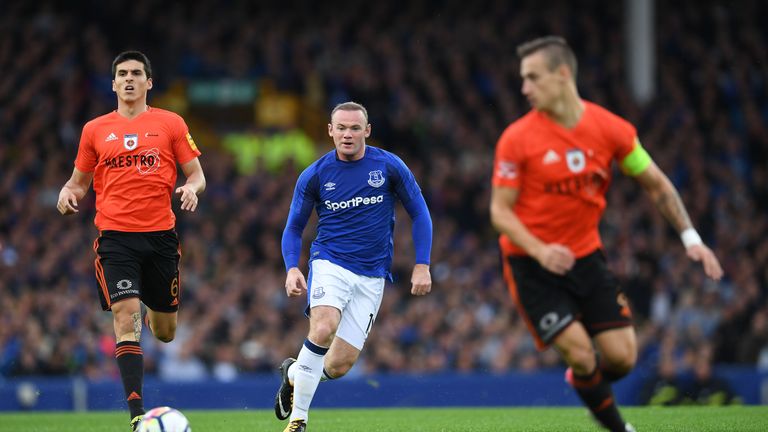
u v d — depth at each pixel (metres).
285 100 82.50
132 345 23.16
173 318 26.20
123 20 85.62
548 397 44.19
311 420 29.95
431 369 51.06
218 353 50.34
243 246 62.66
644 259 62.09
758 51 89.31
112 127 24.33
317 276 23.31
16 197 65.94
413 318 54.50
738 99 85.81
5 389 43.41
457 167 74.62
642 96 85.06
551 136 18.16
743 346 52.88
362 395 44.06
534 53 18.02
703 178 73.56
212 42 85.38
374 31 89.19
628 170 18.64
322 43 86.31
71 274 58.00
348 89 83.00
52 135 72.38
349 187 23.47
